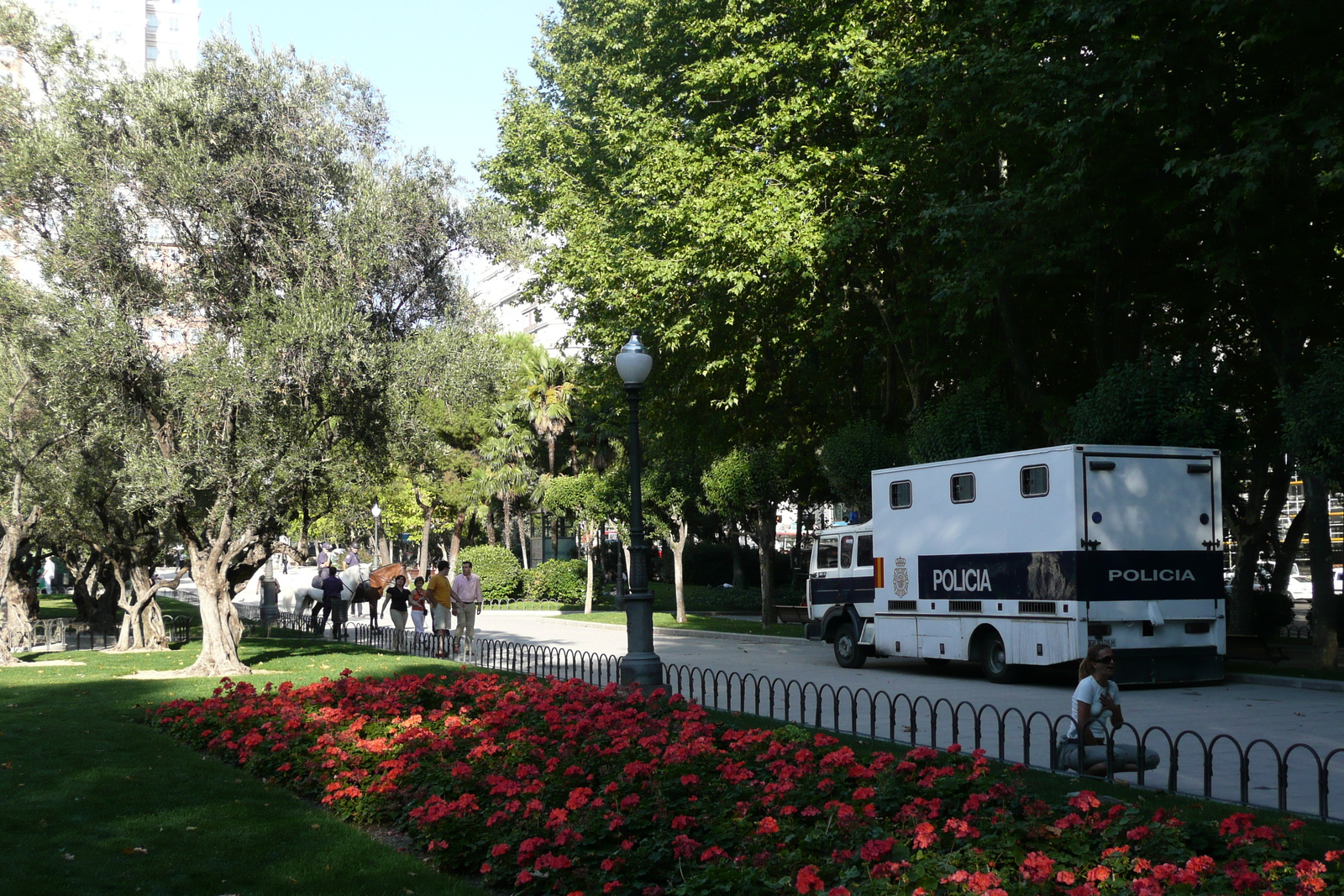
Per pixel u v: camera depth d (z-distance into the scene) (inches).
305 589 1444.4
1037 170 821.9
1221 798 343.9
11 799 330.6
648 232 1020.5
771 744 334.0
